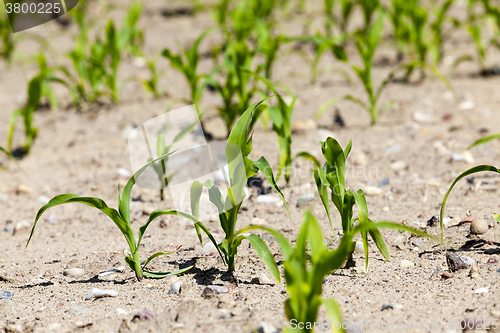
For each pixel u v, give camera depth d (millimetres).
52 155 3842
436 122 3824
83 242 2512
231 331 1547
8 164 3713
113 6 7211
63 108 4793
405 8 4789
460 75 4840
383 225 1288
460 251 2051
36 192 3219
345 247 1255
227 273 1987
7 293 1949
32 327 1654
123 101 4812
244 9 5039
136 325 1628
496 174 2881
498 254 1985
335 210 2617
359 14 7266
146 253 2275
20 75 5816
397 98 4348
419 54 4633
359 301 1723
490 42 4684
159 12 7973
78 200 1774
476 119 3791
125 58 6141
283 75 5227
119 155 3711
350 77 5039
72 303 1848
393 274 1924
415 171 3070
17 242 2562
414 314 1617
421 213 2494
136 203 2951
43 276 2127
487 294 1701
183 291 1858
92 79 4520
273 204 2775
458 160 3088
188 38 6715
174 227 2594
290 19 6992
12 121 3584
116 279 2027
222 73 5398
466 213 2398
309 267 1916
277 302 1735
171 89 5031
